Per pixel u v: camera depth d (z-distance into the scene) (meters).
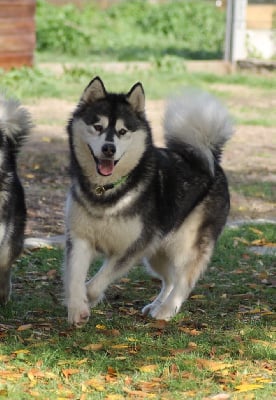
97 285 8.27
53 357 7.17
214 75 27.34
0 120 8.33
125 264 8.38
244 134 19.50
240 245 11.51
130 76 25.78
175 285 8.89
